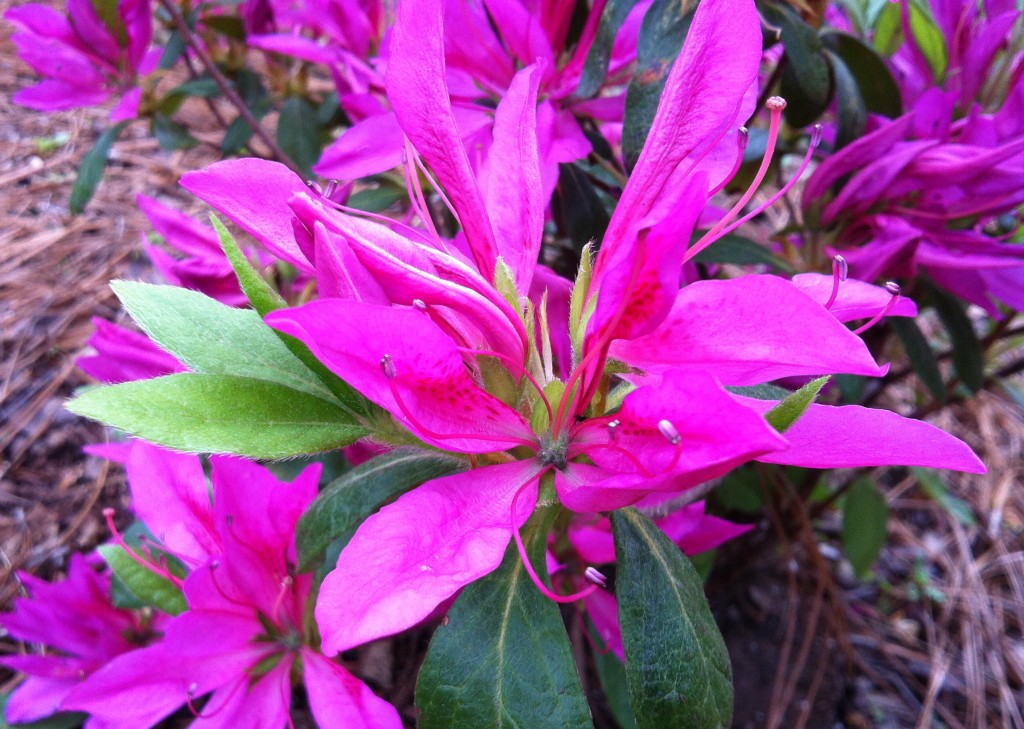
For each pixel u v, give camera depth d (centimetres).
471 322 13
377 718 17
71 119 58
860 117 23
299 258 13
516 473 14
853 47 24
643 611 14
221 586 18
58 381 42
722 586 38
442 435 13
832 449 13
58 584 26
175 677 19
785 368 12
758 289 11
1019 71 24
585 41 21
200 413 13
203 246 24
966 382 26
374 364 11
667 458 11
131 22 30
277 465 26
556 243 30
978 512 44
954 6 25
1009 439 47
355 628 11
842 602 40
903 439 13
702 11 13
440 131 14
